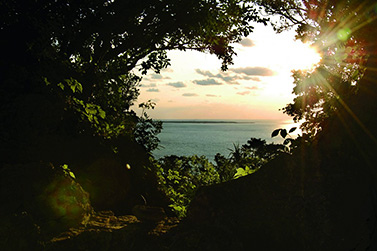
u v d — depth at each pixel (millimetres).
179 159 12336
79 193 4230
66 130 6398
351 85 5133
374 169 3084
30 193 3908
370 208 3055
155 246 3393
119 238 3492
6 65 6141
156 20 10914
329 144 3361
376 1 4367
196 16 10680
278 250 3178
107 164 6484
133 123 9172
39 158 5703
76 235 3568
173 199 8859
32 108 5910
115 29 9523
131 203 6590
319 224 3104
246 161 7707
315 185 3221
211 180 11031
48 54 7129
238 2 11852
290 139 4992
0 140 5523
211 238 3256
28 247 3344
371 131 3180
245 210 3404
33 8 7000
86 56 9227
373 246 2879
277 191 3340
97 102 8648
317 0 8453
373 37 4445
